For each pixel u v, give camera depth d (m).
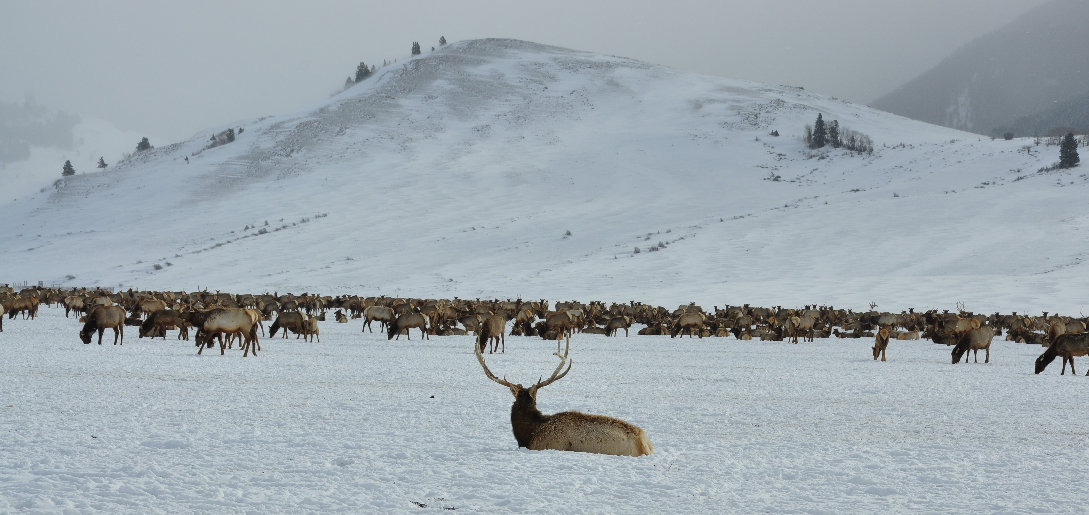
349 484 23.22
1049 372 66.81
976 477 25.67
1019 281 199.50
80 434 30.98
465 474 24.41
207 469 25.05
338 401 42.59
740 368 67.56
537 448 28.70
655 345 95.31
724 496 22.42
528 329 109.25
